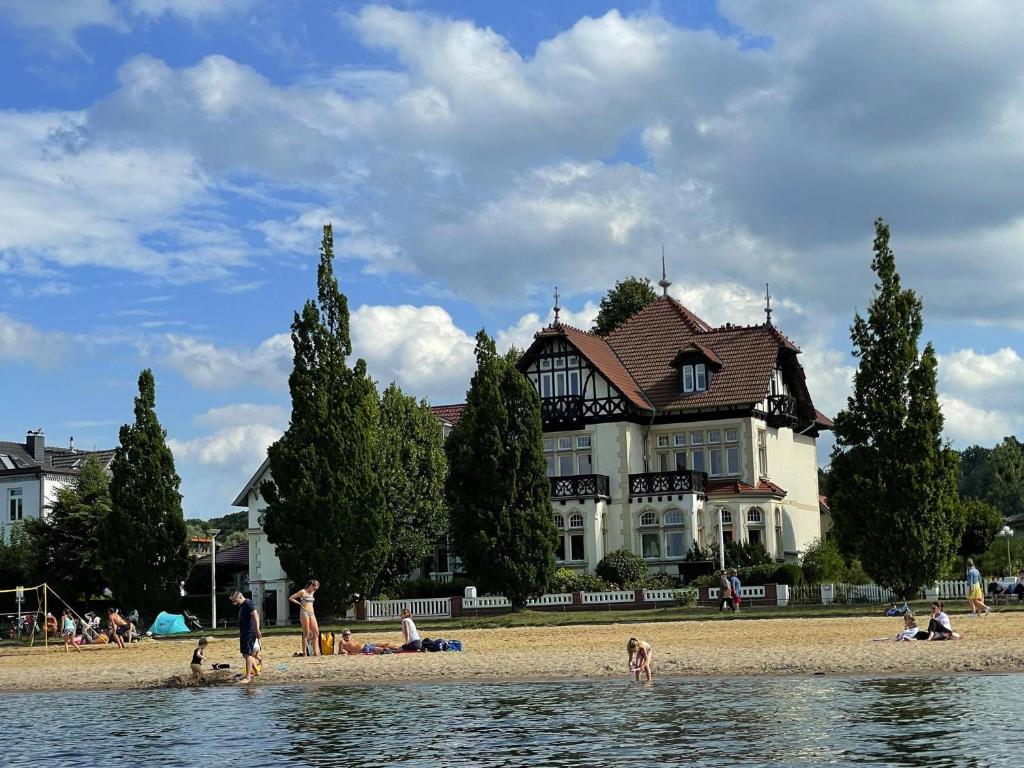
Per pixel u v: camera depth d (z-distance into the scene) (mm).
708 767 18406
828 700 24234
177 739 23078
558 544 55562
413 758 20172
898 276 50312
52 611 69312
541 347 65875
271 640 47781
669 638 38812
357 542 55031
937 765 17891
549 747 20578
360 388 56469
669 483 62344
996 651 29609
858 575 55188
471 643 40594
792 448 69062
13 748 22734
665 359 67875
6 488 87000
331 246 57375
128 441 59625
